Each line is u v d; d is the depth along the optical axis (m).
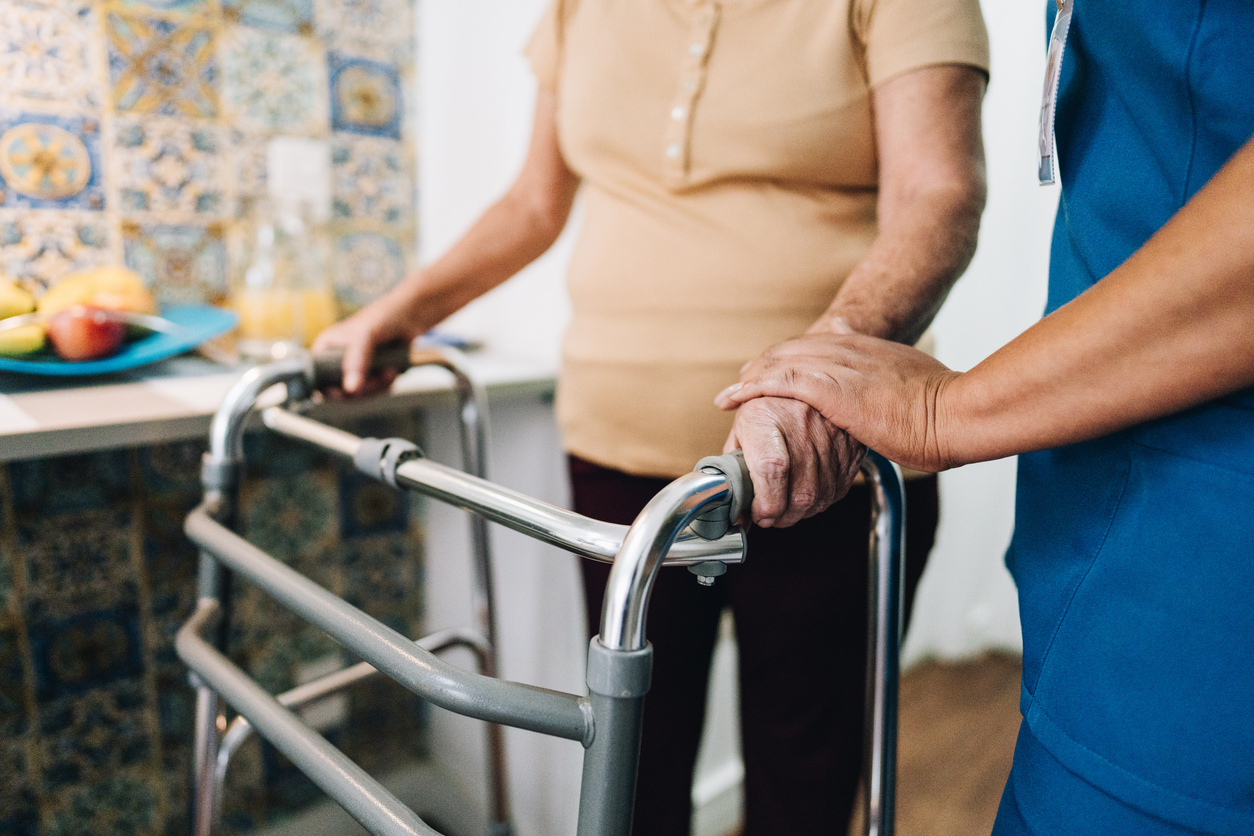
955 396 0.38
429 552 1.45
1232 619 0.33
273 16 1.16
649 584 0.34
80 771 1.11
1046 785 0.39
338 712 1.37
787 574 0.71
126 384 0.89
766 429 0.40
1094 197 0.40
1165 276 0.30
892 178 0.57
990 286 0.91
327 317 1.16
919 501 0.71
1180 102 0.35
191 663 0.57
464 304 0.86
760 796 0.79
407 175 1.36
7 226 0.98
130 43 1.04
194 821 0.70
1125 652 0.36
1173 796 0.34
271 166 1.13
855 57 0.60
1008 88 0.87
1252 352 0.30
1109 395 0.33
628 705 0.35
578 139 0.74
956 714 1.23
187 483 1.15
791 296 0.65
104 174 1.04
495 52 1.23
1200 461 0.34
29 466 1.02
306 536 1.30
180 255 1.12
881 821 0.54
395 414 1.34
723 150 0.64
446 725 1.43
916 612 1.25
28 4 0.96
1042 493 0.44
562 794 1.23
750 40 0.62
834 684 0.74
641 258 0.70
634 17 0.68
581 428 0.78
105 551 1.09
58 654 1.07
